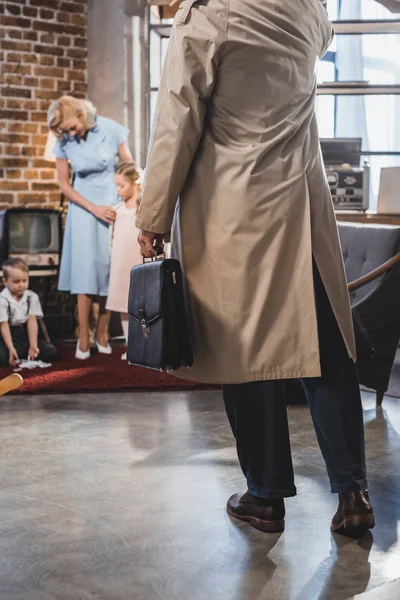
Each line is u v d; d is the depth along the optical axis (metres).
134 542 2.31
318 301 2.28
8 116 6.25
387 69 7.00
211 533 2.37
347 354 2.31
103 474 2.93
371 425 3.61
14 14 6.19
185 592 2.00
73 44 6.39
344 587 2.02
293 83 2.19
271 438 2.30
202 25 2.09
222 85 2.14
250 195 2.16
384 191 6.05
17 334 5.27
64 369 4.96
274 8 2.13
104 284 5.50
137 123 6.45
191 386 4.39
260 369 2.19
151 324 2.22
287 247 2.20
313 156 2.27
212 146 2.20
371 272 3.76
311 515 2.51
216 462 3.07
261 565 2.15
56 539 2.33
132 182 5.23
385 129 7.12
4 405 4.04
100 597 1.97
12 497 2.69
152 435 3.46
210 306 2.22
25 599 1.96
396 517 2.51
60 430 3.56
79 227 5.47
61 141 5.54
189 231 2.23
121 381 4.51
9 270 5.20
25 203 6.33
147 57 6.44
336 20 6.69
